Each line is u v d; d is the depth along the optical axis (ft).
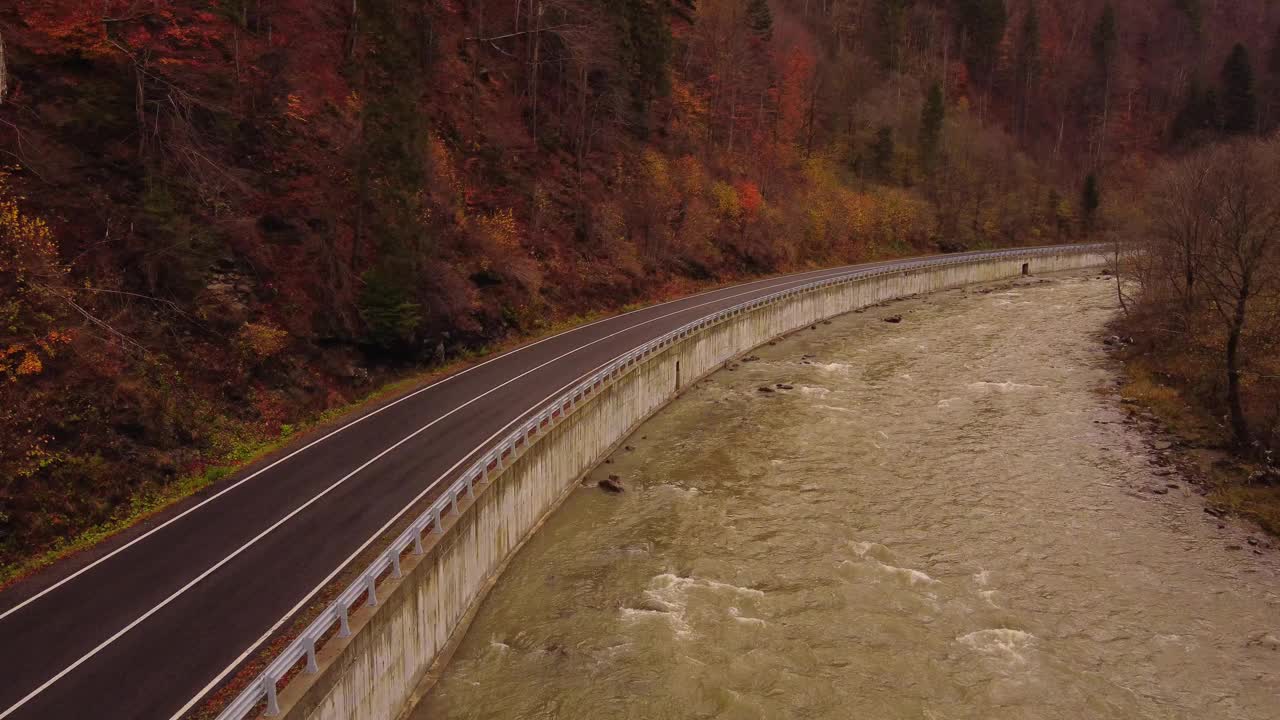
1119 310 186.50
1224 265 95.09
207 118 87.40
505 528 62.85
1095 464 88.33
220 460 67.67
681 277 181.78
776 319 158.10
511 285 125.59
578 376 97.76
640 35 192.75
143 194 74.43
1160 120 416.87
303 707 33.88
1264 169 108.68
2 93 63.57
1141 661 52.13
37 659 39.42
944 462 88.79
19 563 49.55
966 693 48.14
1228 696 48.62
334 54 120.16
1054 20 465.47
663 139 211.82
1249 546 69.00
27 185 67.56
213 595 45.88
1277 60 425.28
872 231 266.36
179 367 70.90
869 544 67.92
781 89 275.59
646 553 65.72
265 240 87.86
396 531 54.24
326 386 85.25
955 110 363.76
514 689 47.47
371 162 100.37
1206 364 109.91
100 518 55.72
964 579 62.49
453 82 146.61
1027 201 337.72
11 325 58.03
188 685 37.58
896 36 358.84
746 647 52.21
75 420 58.59
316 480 63.98
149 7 85.56
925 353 145.38
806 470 85.81
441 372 101.76
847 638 53.67
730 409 108.99
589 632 53.78
